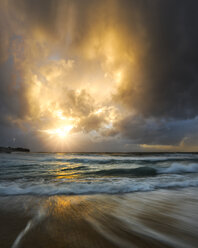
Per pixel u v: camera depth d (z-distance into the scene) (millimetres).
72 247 1669
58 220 2455
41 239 1828
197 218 2615
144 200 3666
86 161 17578
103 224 2332
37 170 9570
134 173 8859
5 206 3104
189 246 1738
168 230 2152
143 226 2277
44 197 3822
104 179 6574
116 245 1729
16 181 5930
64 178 6781
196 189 4816
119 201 3568
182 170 10344
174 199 3750
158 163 15258
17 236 1882
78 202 3465
